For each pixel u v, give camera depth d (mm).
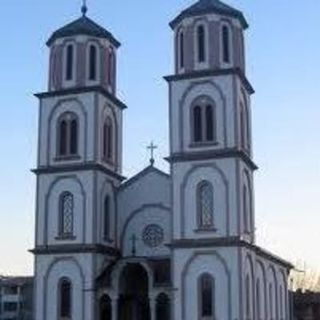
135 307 54750
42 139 56125
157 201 56531
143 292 53406
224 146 51031
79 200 54156
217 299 48656
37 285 53625
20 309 107562
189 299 49188
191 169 51156
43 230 54375
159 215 56219
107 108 57375
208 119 51938
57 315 52656
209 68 52594
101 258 53688
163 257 54781
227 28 53781
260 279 55812
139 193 57219
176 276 49719
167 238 55500
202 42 53312
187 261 49719
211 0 54906
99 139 55375
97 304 52031
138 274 53844
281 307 65375
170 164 51688
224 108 51719
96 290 52219
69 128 55750
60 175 55000
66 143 55500
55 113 56281
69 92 56125
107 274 52969
